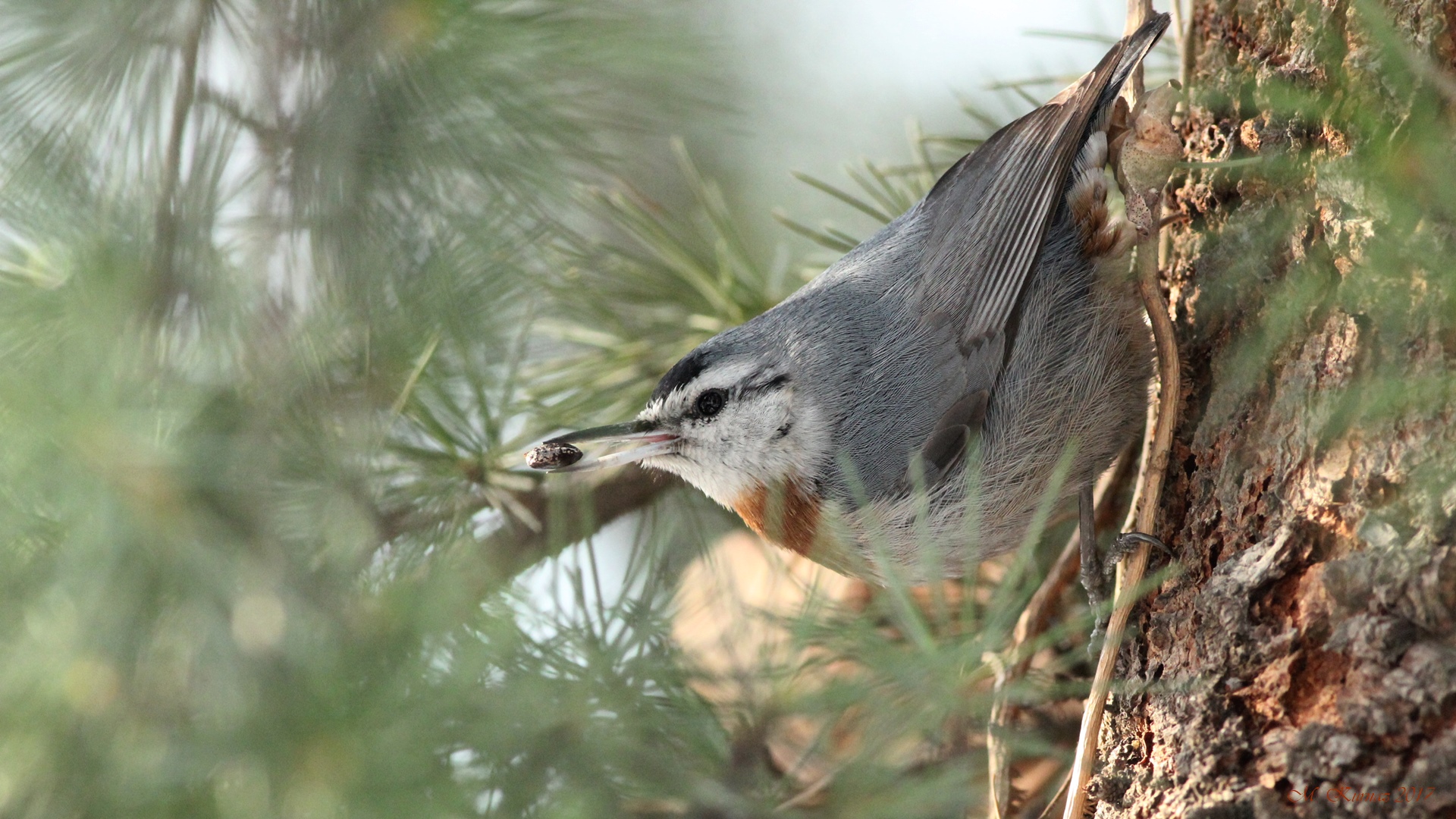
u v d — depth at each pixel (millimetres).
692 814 2891
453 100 2920
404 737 2873
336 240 2914
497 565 2926
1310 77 2908
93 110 2908
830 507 2938
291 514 2895
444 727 2875
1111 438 2938
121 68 2908
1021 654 2902
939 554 2932
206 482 2887
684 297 2959
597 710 2881
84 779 2875
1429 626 2883
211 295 2902
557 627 2887
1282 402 2904
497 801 2877
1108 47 2951
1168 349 2922
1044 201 2934
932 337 2938
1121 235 2934
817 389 2939
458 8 2918
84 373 2885
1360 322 2898
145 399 2893
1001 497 2934
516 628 2881
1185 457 2920
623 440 2943
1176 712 2896
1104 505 2947
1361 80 2902
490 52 2922
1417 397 2887
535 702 2877
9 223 2904
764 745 2895
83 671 2877
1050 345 2934
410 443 2930
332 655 2877
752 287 2961
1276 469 2902
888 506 2934
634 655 2887
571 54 2928
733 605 2896
